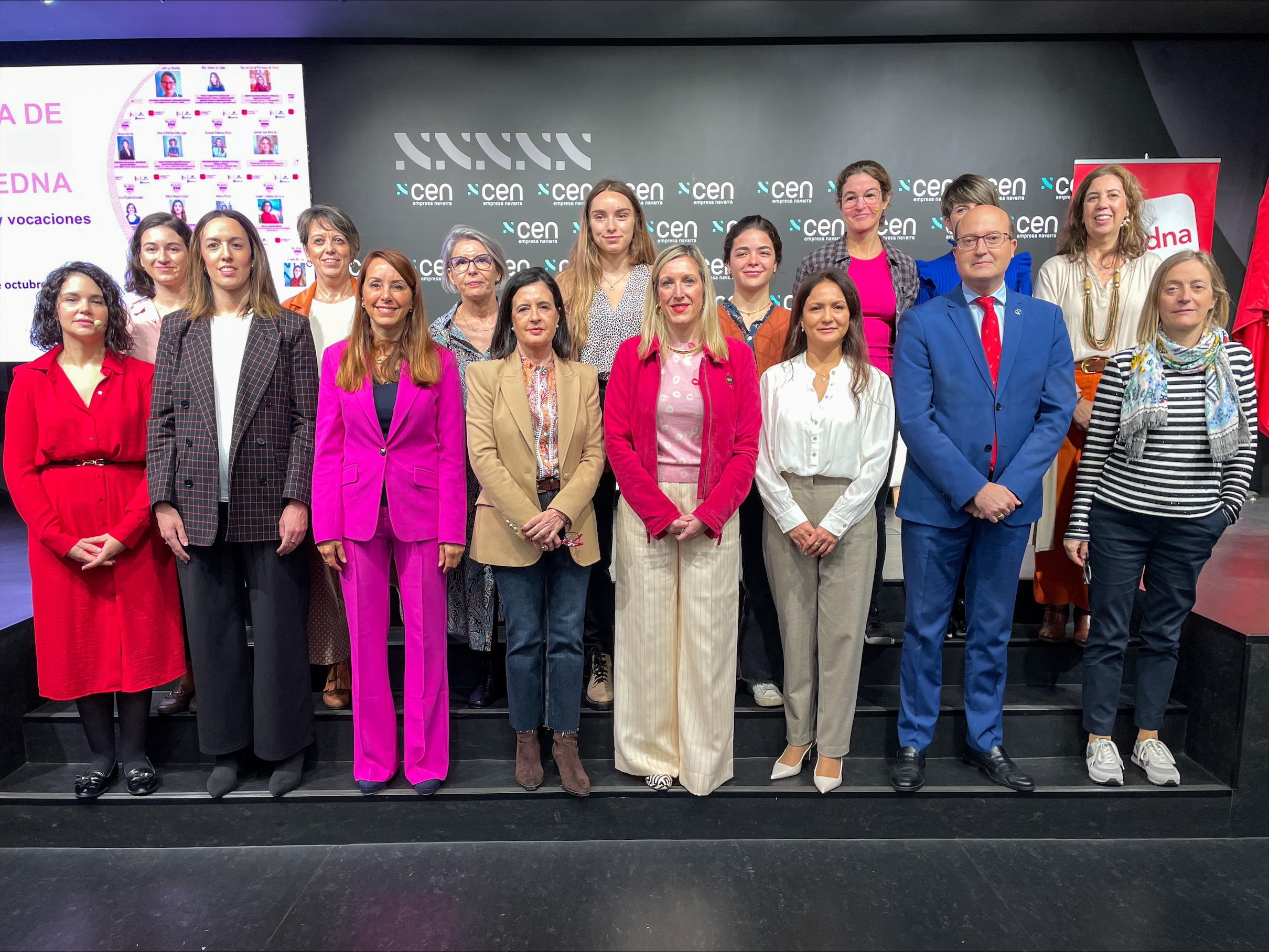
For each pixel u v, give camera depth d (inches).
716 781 82.2
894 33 156.1
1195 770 87.4
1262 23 152.5
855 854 81.4
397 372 81.2
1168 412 80.6
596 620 95.0
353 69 158.2
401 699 99.6
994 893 75.3
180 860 81.7
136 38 155.5
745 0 142.1
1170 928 70.5
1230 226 165.0
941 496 81.9
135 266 95.7
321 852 82.7
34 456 81.0
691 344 79.6
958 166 162.6
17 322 161.2
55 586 80.7
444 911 72.7
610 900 74.1
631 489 77.1
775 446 81.2
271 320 82.3
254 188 160.2
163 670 84.8
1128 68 159.6
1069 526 86.8
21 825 84.0
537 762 84.3
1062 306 96.7
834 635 80.8
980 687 85.3
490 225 163.5
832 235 164.4
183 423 80.0
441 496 81.4
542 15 147.5
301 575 84.0
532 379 81.9
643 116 161.0
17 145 157.9
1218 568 108.3
